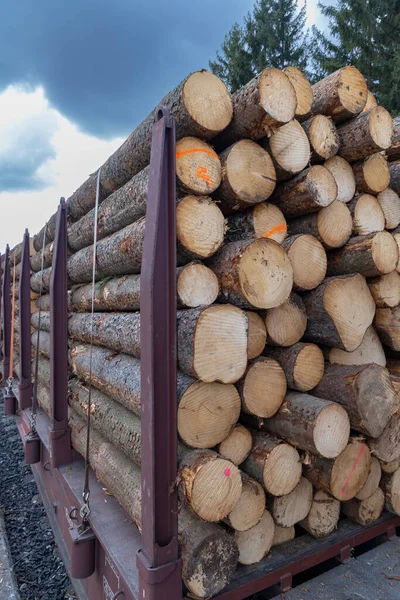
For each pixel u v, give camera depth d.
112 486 2.39
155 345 1.72
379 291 2.57
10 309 6.86
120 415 2.48
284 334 2.29
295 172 2.31
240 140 2.12
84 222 3.37
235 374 1.92
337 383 2.30
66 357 3.42
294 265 2.30
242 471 2.21
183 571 1.74
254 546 2.09
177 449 1.85
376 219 2.77
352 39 17.31
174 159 1.82
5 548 3.21
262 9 24.19
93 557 2.25
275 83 2.01
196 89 1.96
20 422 5.48
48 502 3.79
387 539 2.58
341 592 2.10
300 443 2.12
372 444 2.40
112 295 2.68
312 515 2.35
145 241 1.81
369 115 2.54
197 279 1.95
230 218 2.39
